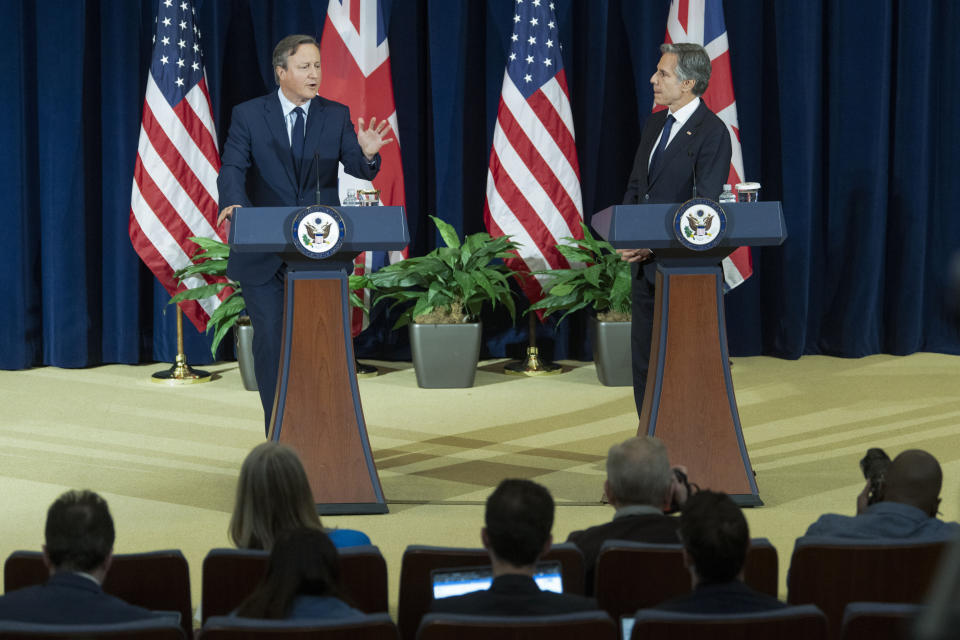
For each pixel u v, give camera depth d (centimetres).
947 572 133
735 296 1603
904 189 1603
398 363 1595
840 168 1594
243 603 419
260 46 1557
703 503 423
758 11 1555
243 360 1391
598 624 371
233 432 1177
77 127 1507
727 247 849
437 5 1527
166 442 1134
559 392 1389
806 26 1538
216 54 1535
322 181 951
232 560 499
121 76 1516
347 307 859
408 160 1575
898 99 1595
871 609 386
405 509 900
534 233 1486
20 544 823
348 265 888
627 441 610
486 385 1437
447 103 1544
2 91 1505
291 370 859
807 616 373
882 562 493
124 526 861
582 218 1521
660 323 873
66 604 418
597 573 500
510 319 1608
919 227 1602
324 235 809
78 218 1527
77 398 1352
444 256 1435
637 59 1554
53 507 444
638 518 566
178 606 513
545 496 441
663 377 877
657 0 1547
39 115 1515
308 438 864
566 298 1459
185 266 1480
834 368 1530
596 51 1548
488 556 501
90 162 1540
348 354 865
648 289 980
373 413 1273
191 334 1552
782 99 1559
